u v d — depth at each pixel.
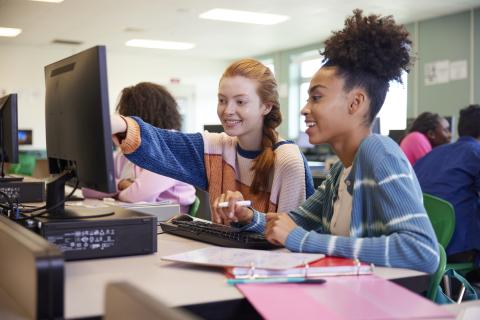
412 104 7.87
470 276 3.02
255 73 1.71
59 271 0.86
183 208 2.55
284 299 0.90
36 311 0.85
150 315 0.61
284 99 10.36
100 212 1.35
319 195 1.55
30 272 0.89
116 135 1.69
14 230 1.06
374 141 1.27
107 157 1.13
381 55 1.32
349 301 0.90
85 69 1.19
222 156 1.82
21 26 8.07
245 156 1.78
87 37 8.95
